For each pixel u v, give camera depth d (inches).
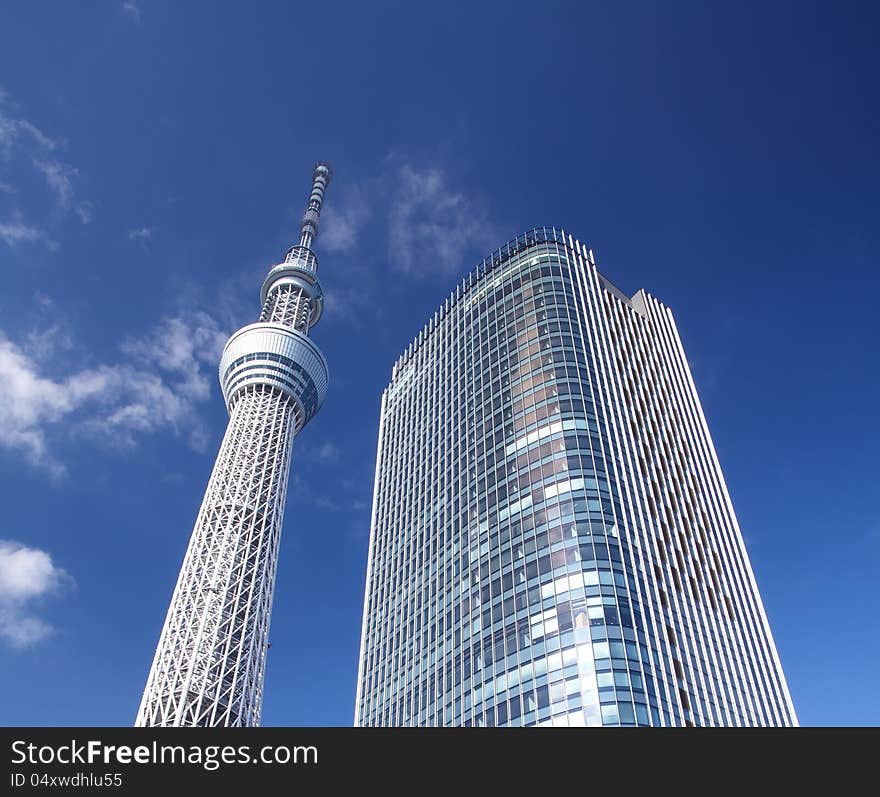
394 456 5113.2
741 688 3250.5
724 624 3508.9
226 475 6284.5
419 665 3508.9
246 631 5275.6
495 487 3683.6
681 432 4586.6
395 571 4279.0
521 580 3139.8
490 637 3095.5
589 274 4933.6
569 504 3240.7
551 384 3875.5
